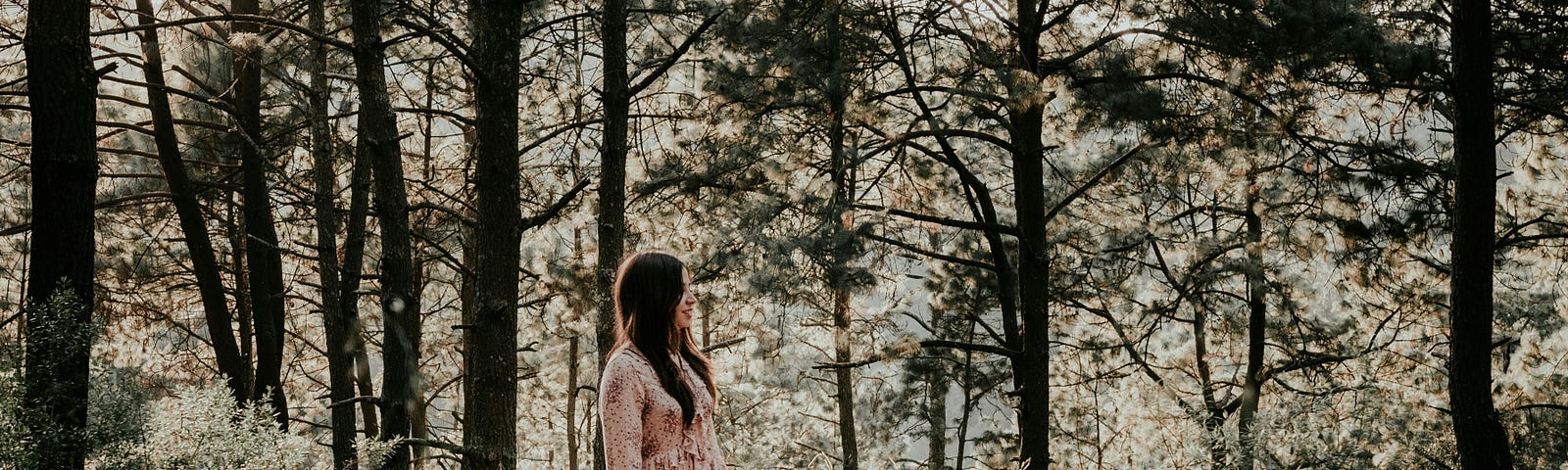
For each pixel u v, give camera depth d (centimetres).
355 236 1189
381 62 1031
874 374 2011
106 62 1410
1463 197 1055
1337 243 1372
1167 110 1055
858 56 1155
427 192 1664
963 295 1688
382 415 1041
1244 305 1603
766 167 1151
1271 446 1197
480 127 844
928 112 1177
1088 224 1513
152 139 1491
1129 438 1942
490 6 848
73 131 705
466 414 1395
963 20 1143
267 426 804
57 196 699
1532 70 1151
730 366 2008
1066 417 1991
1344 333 1614
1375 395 1347
